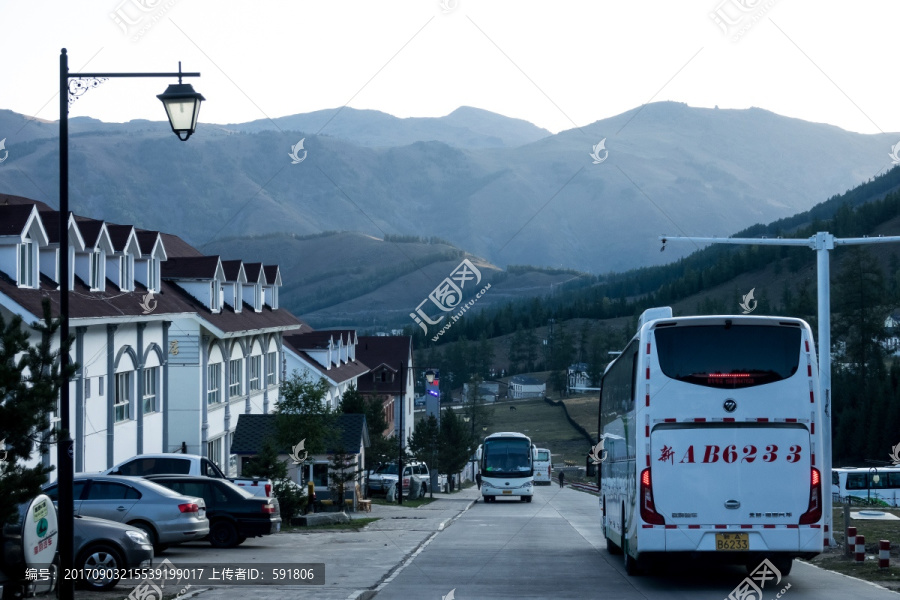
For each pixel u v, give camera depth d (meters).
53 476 22.95
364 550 20.38
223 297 42.00
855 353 87.00
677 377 13.94
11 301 22.05
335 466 37.56
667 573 15.73
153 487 18.11
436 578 15.12
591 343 146.00
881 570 15.95
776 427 13.80
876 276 87.75
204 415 36.16
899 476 46.03
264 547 21.22
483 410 109.25
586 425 112.69
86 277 27.89
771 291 141.25
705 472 13.76
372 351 87.31
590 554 19.61
